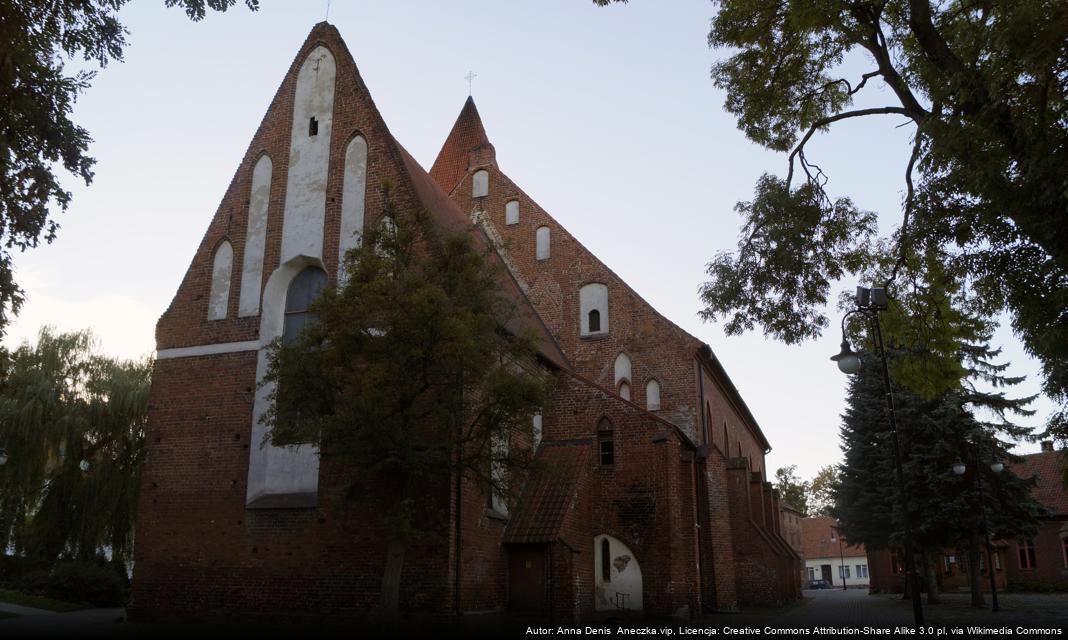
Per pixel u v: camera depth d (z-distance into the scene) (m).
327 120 24.66
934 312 20.83
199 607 21.12
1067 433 17.75
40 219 16.28
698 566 26.45
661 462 25.03
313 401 16.41
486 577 21.11
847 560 104.81
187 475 22.34
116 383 35.44
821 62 19.08
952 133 14.05
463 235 18.12
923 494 34.78
